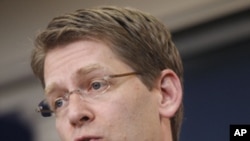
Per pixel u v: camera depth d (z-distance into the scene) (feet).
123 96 6.03
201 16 11.19
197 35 11.13
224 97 10.43
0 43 13.65
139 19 6.68
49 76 6.39
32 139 12.36
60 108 6.32
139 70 6.27
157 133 6.23
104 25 6.28
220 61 10.69
